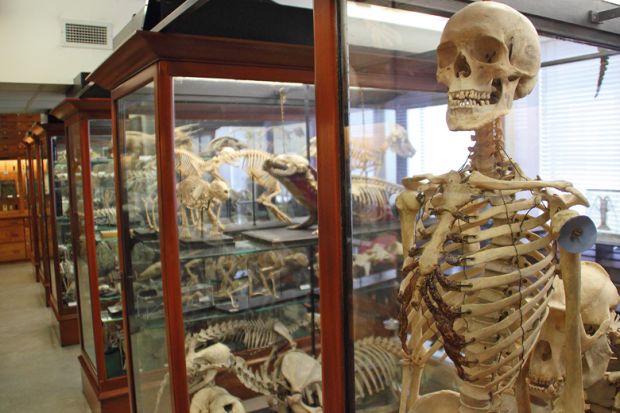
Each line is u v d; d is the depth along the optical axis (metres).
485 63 1.23
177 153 2.13
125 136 2.55
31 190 8.12
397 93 1.78
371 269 1.62
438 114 1.91
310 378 2.45
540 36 1.59
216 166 2.52
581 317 1.40
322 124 1.21
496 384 1.29
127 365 2.78
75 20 4.86
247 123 2.61
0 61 4.66
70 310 5.30
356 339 1.40
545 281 1.26
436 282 1.25
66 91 5.09
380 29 1.50
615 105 1.80
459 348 1.20
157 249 2.20
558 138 1.78
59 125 4.76
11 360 4.94
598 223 1.70
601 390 1.54
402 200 1.50
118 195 2.67
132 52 2.07
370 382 1.45
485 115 1.23
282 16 2.12
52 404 3.97
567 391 1.26
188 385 2.30
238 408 2.39
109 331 3.66
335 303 1.23
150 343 2.45
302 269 2.84
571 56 1.75
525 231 1.25
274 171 2.72
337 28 1.16
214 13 1.97
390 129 1.80
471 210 1.31
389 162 1.79
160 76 1.98
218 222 2.54
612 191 1.72
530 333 1.27
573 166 1.79
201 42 1.99
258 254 2.69
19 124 9.44
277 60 2.18
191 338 2.36
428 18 1.48
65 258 4.91
